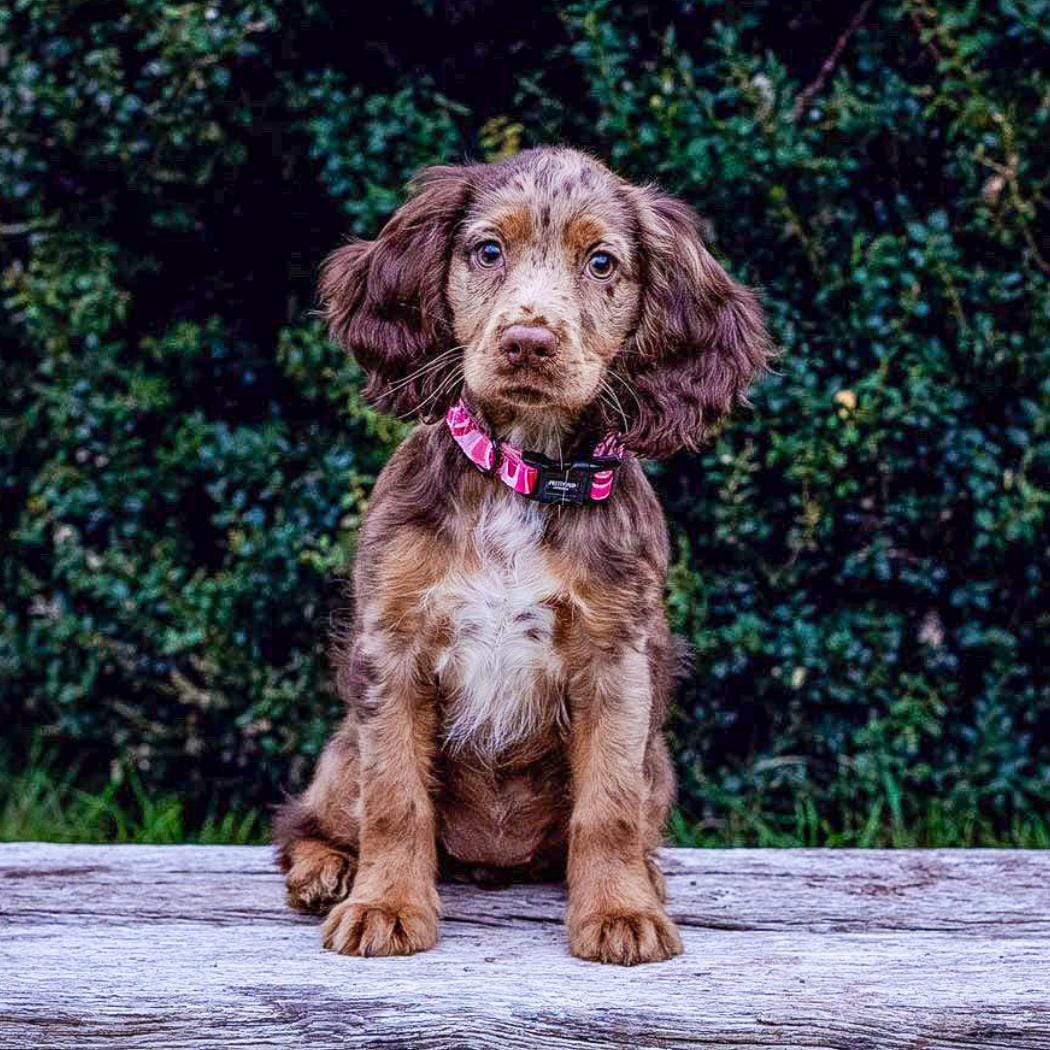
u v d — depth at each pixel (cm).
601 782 105
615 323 109
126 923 110
